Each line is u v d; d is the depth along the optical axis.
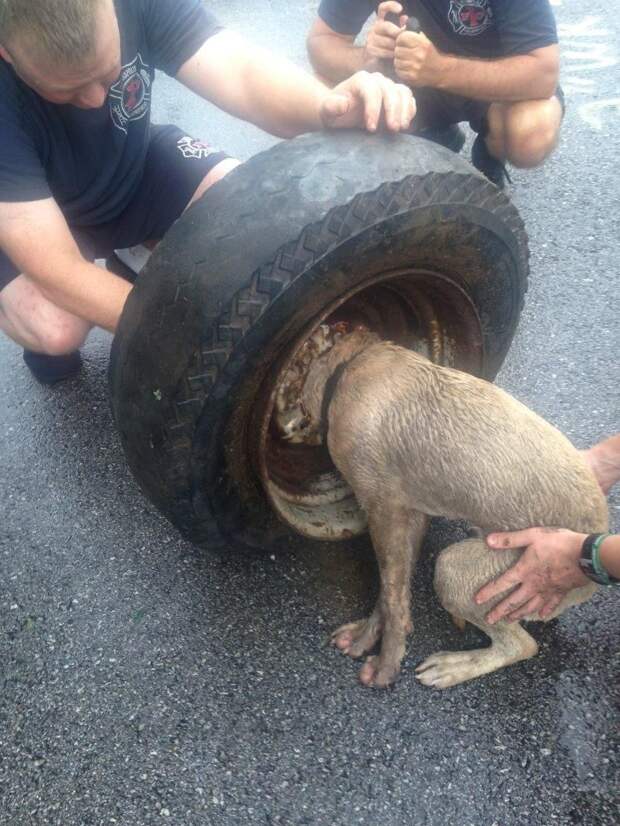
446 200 1.10
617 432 1.55
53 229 1.25
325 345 1.28
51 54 1.05
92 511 1.53
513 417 1.17
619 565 1.04
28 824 1.12
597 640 1.25
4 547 1.48
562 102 2.02
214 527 1.20
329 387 1.27
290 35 2.94
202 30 1.41
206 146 1.64
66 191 1.43
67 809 1.12
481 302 1.30
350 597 1.35
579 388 1.65
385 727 1.18
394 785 1.12
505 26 1.77
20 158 1.25
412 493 1.25
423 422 1.20
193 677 1.26
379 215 1.04
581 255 1.96
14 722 1.23
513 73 1.79
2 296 1.51
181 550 1.44
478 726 1.17
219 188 1.05
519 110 1.92
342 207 1.02
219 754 1.17
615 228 2.03
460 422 1.18
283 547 1.35
